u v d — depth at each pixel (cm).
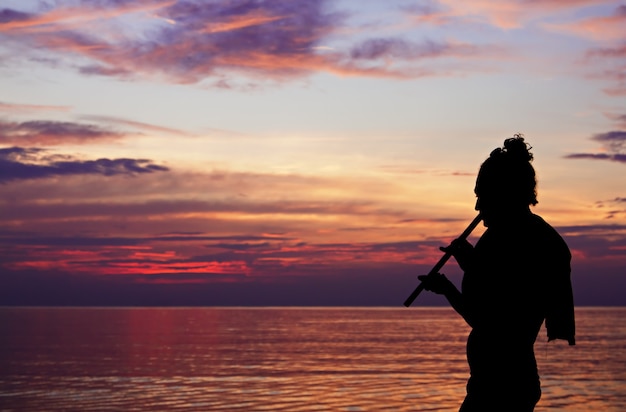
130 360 4975
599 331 11206
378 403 2603
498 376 282
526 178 290
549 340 286
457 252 302
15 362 4769
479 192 297
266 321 18675
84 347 6744
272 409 2477
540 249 284
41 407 2569
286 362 4803
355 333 10844
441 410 2423
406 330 12100
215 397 2828
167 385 3309
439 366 4388
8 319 19925
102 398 2812
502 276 284
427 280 300
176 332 11106
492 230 294
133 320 19088
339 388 3116
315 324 15925
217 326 14388
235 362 4812
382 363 4675
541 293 283
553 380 3462
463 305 291
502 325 283
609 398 2727
